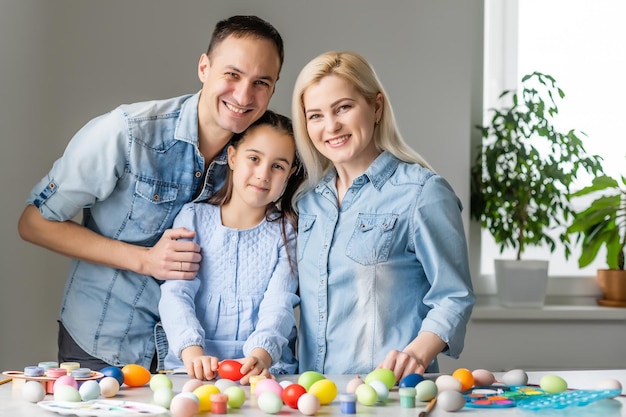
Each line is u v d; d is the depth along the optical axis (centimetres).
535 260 286
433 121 285
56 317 256
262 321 161
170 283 166
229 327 168
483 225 296
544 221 288
